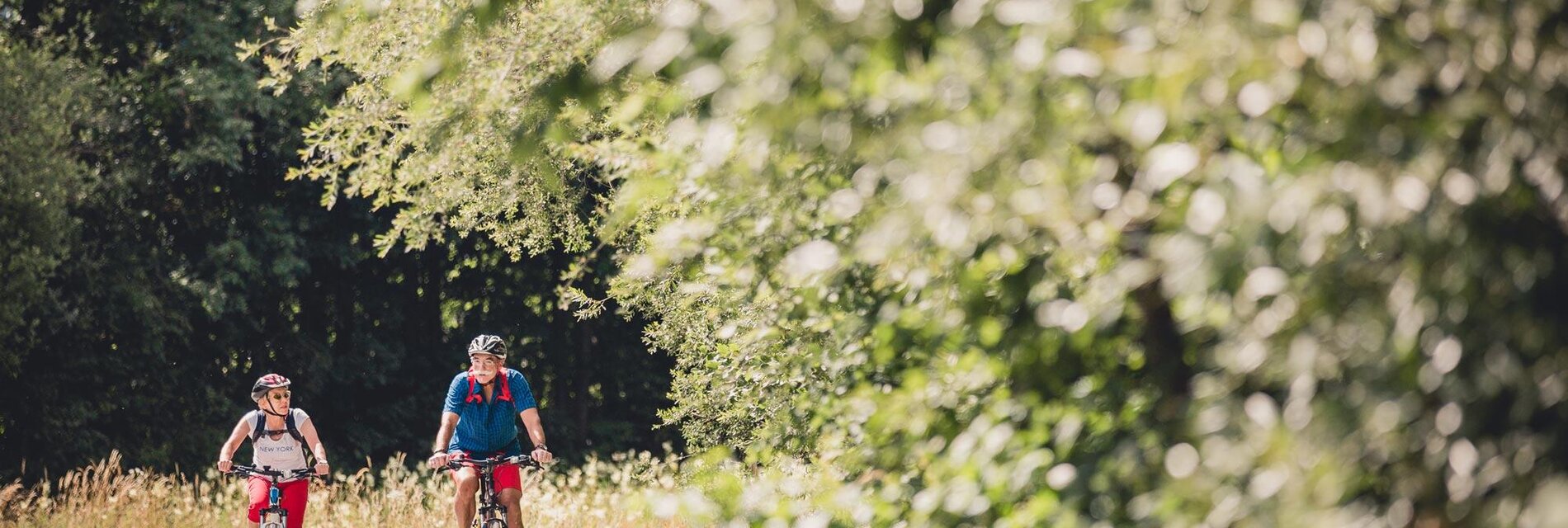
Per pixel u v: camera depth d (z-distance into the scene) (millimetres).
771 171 4820
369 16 6637
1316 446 2951
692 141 5141
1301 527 2963
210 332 30094
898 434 5242
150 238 28656
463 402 11117
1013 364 4527
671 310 11430
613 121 5645
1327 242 2932
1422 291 2793
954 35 3613
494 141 9586
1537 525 2670
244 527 16172
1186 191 3398
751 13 3625
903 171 3729
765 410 9398
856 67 3691
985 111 3512
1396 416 2830
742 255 6027
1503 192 2787
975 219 3639
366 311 34500
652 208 7938
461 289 36094
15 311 22641
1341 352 2928
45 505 16547
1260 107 2953
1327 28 2850
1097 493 4098
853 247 4500
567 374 37188
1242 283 3074
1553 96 2809
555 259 34688
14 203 22500
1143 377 4301
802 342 7336
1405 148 2820
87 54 26484
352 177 10828
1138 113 3180
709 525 5141
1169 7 3111
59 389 26594
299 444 12516
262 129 28938
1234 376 3322
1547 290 2801
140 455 27641
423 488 16906
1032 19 3291
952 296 4629
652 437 37812
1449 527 2871
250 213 29578
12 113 22625
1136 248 3750
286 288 31703
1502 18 2795
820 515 4887
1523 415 2758
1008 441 4406
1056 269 4246
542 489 16562
